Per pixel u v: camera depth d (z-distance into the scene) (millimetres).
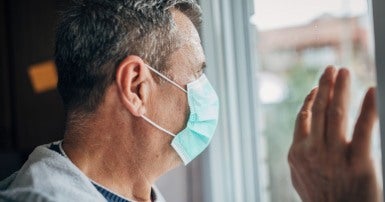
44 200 856
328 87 891
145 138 995
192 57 1035
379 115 838
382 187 842
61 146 1006
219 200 1704
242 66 1765
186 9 1048
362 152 864
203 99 1071
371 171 861
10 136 2139
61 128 2049
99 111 969
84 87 965
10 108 2131
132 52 960
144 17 966
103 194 977
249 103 1774
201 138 1092
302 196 952
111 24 949
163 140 1019
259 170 1771
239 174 1768
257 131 1771
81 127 979
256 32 1757
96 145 976
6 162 2033
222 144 1729
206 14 1683
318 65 1618
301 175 943
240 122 1776
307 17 1637
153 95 992
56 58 999
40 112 2088
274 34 1727
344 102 876
